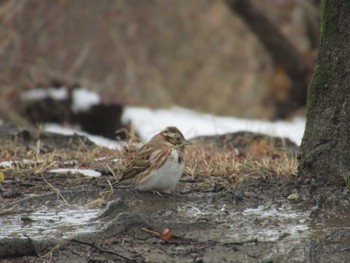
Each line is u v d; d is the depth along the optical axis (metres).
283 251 8.37
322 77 9.95
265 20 25.75
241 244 8.59
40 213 9.73
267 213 9.51
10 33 25.61
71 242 8.77
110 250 8.57
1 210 9.82
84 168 11.80
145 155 10.13
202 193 10.29
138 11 27.59
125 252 8.52
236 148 13.63
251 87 27.52
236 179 10.67
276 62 26.53
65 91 23.50
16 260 8.53
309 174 10.21
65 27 26.25
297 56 26.39
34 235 8.96
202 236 8.87
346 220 9.22
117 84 25.98
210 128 21.00
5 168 11.58
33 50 25.61
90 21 26.70
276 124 20.77
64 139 14.48
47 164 11.93
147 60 27.41
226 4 26.25
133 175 10.24
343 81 9.78
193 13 28.42
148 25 27.70
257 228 9.05
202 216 9.47
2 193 10.48
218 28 28.47
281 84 26.64
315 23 27.14
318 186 9.97
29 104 23.27
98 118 22.80
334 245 8.49
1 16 25.73
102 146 13.75
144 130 21.27
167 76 27.45
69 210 9.83
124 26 27.36
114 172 11.46
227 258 8.30
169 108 25.19
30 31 25.83
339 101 9.84
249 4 25.44
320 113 10.03
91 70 26.31
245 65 28.02
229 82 27.75
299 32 28.16
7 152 12.88
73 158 12.50
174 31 28.11
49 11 26.11
